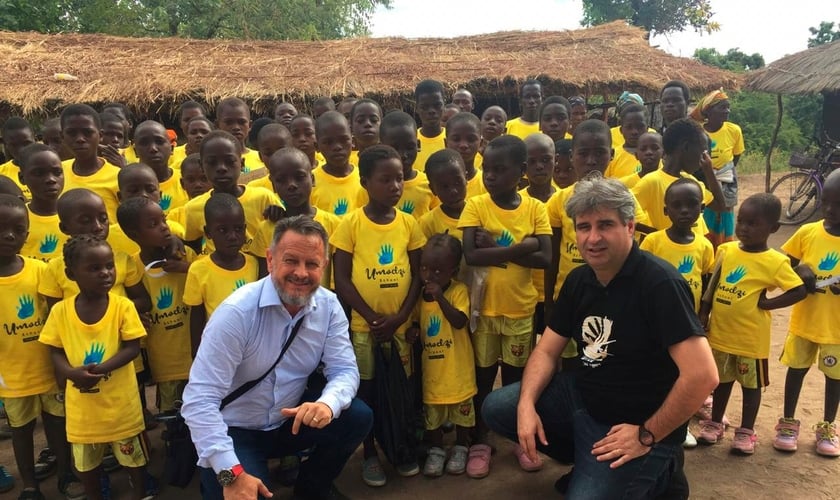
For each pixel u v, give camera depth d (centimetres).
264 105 888
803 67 1212
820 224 356
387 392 325
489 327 347
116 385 297
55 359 293
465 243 335
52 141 540
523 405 290
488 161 331
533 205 344
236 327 258
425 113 518
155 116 898
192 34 1820
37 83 847
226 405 275
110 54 1009
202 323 323
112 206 429
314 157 504
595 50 1138
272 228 335
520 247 328
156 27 1798
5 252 304
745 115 2434
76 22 1666
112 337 296
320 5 2033
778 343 536
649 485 260
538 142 371
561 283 371
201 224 362
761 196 337
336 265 333
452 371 336
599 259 259
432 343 337
